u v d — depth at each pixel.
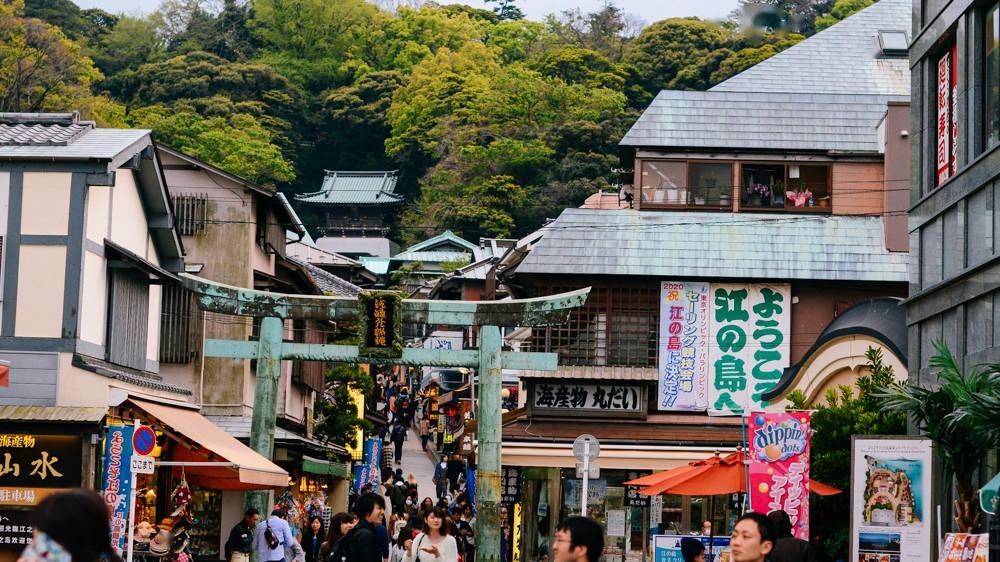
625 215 30.70
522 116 88.88
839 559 18.44
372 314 23.59
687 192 31.09
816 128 31.33
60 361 18.17
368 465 40.50
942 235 17.88
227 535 26.97
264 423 23.53
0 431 17.00
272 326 23.80
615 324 29.77
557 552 6.62
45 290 18.34
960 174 16.86
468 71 105.19
